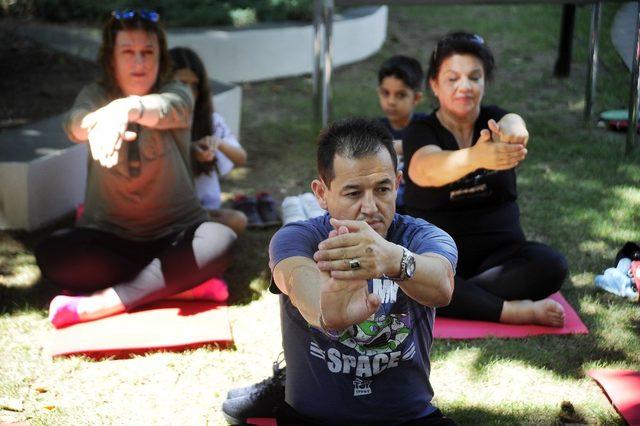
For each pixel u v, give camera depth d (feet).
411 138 13.21
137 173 13.94
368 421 8.71
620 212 17.26
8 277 15.05
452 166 12.02
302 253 8.39
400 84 16.78
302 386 8.86
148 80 14.02
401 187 16.15
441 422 8.77
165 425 10.81
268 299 14.30
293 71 28.60
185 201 14.60
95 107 14.01
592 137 21.72
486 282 13.41
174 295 13.74
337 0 20.52
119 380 11.84
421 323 8.80
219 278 14.34
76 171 18.07
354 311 7.03
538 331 12.88
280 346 12.76
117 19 13.84
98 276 13.78
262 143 22.15
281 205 18.29
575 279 14.61
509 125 11.21
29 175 16.70
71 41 27.43
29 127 19.31
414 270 7.34
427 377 9.04
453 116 13.02
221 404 11.23
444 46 12.84
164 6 29.78
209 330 12.90
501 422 10.71
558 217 17.08
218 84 22.41
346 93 26.13
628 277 14.12
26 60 25.72
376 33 31.17
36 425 10.72
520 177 19.22
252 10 29.71
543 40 31.37
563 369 11.91
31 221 16.94
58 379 11.84
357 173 8.16
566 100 24.77
